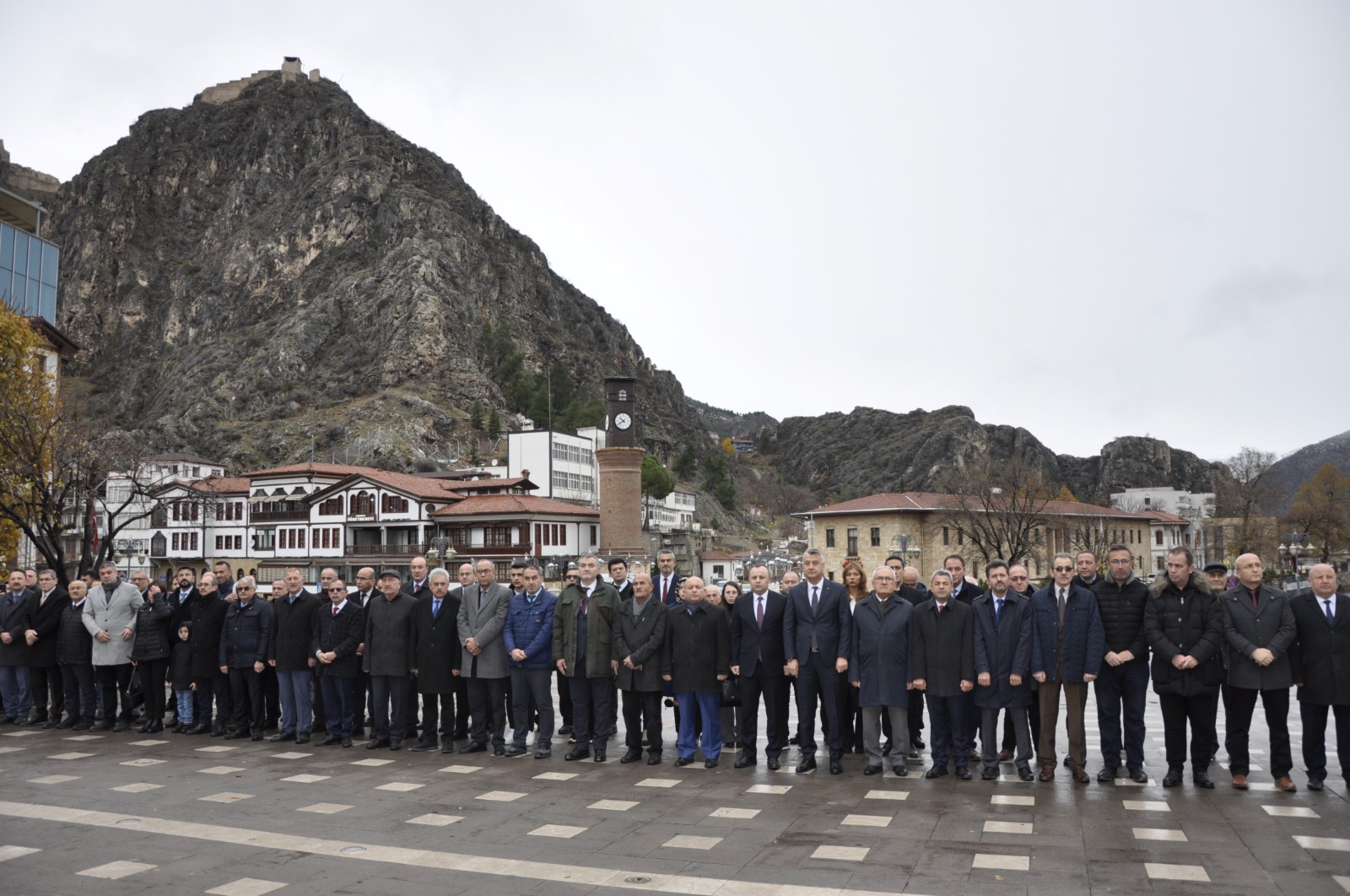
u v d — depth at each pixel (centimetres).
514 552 7106
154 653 1669
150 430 15238
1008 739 1373
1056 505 7525
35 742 1574
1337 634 1107
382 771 1321
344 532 7838
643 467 13325
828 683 1295
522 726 1459
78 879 841
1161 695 1161
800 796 1146
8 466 2867
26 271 4878
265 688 1691
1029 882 804
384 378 16300
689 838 959
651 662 1350
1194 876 812
